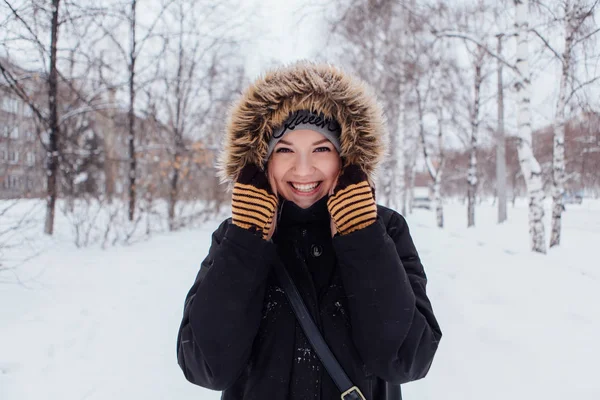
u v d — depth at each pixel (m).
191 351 1.12
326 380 1.12
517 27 8.23
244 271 1.07
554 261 6.46
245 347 1.08
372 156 1.21
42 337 3.31
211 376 1.08
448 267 5.94
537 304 4.17
